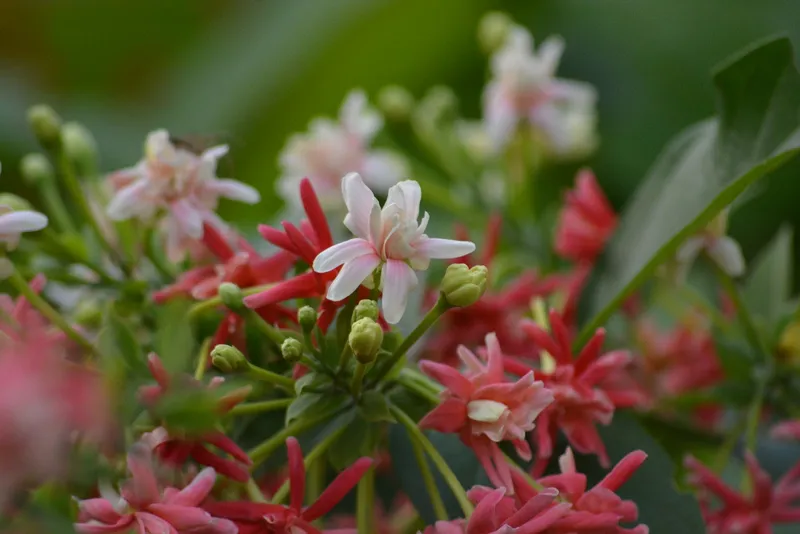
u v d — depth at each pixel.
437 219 0.71
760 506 0.56
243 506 0.51
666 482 0.56
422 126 0.70
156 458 0.51
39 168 0.61
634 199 0.64
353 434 0.54
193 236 0.55
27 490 0.49
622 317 0.64
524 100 0.68
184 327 0.53
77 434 0.50
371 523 0.54
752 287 0.64
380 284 0.52
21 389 0.48
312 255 0.53
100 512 0.50
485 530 0.51
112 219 0.58
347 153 0.66
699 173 0.61
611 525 0.51
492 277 0.61
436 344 0.59
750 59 0.58
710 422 0.65
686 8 0.86
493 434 0.52
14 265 0.56
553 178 0.81
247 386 0.52
